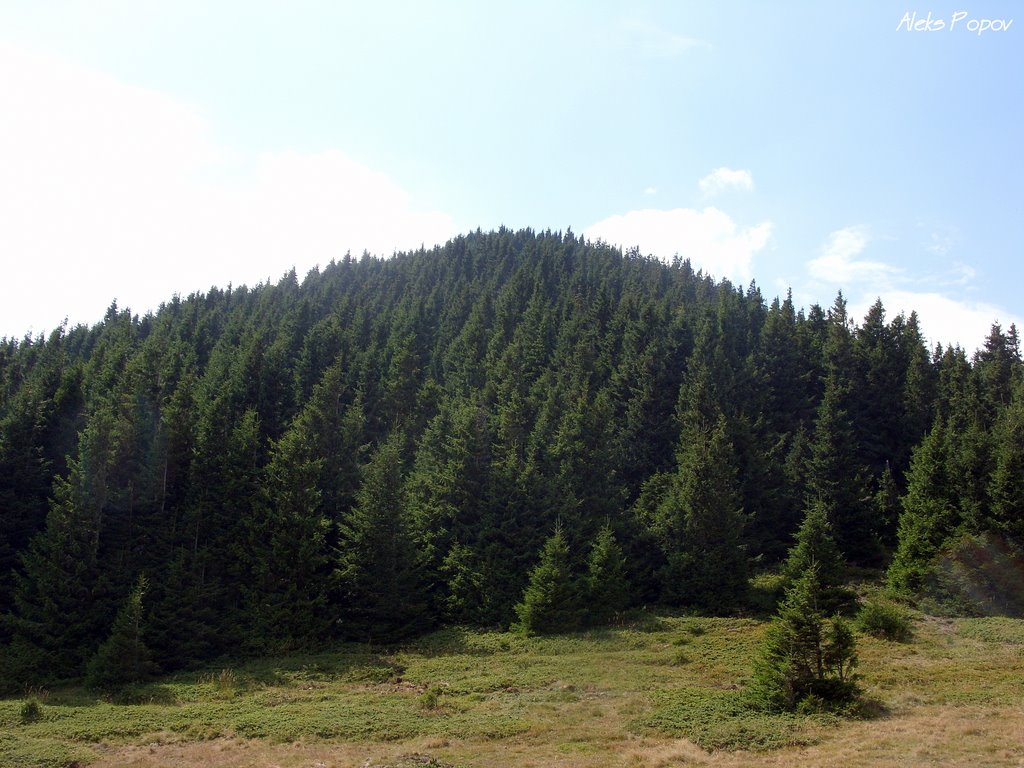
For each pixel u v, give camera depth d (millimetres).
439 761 22172
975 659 33688
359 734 26109
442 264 152375
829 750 21984
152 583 43562
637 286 123625
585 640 41469
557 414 62062
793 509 59656
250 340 79938
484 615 46938
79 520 42812
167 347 86000
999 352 87938
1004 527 45281
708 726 25188
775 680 27625
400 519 48219
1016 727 23156
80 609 41344
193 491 47875
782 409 74062
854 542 56938
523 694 31859
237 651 42719
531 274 126562
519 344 82750
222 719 28609
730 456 54312
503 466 53344
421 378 83125
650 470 62250
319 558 45875
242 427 53562
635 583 50750
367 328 97062
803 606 27875
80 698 34281
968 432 55156
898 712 26234
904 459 68250
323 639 44469
